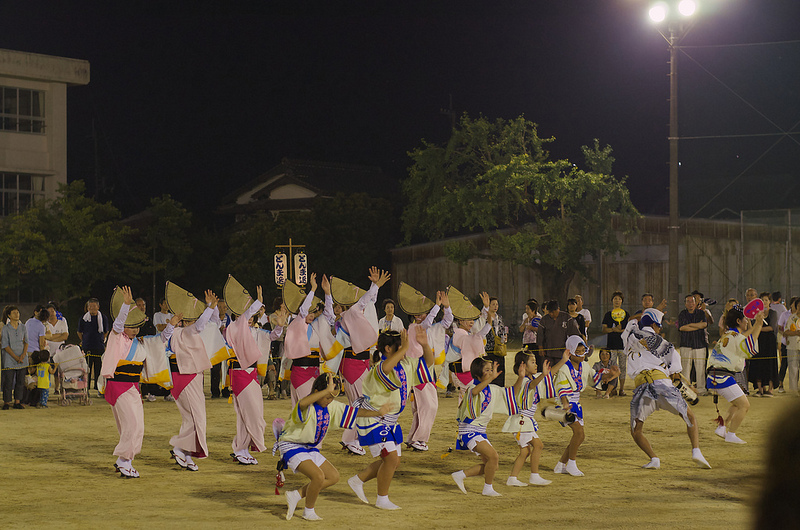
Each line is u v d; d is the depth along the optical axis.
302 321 10.44
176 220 46.00
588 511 7.04
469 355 11.28
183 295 9.31
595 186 35.19
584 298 39.03
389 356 7.39
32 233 37.88
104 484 8.40
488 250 40.59
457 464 9.59
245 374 9.64
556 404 8.79
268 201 54.47
